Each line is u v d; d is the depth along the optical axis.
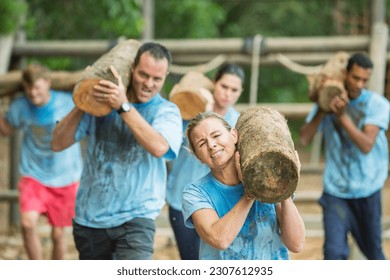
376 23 20.45
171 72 18.89
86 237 10.27
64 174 13.99
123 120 9.81
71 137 10.27
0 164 23.67
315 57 19.06
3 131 14.30
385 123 12.53
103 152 10.16
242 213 7.62
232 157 7.88
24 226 13.65
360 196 12.61
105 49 18.92
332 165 12.73
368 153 12.60
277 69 33.47
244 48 18.59
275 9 34.50
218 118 7.91
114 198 10.15
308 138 12.99
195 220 7.93
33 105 14.01
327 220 12.58
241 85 12.25
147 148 9.77
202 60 19.16
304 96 33.78
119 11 22.30
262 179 7.43
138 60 9.90
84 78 9.72
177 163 11.92
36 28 26.53
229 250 8.07
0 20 18.73
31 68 13.81
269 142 7.46
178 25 31.72
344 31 25.08
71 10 26.31
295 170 7.41
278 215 7.96
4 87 15.61
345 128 12.23
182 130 11.34
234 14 35.66
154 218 10.23
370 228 12.69
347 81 12.41
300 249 7.91
